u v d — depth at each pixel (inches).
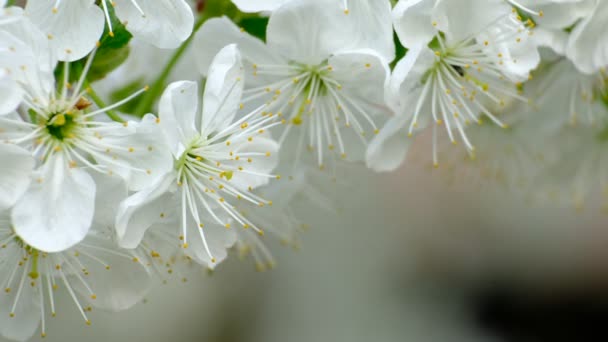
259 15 12.9
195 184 12.4
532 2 12.8
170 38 12.4
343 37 12.5
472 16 12.6
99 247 12.5
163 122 12.1
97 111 12.2
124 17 12.4
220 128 12.4
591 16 12.8
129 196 12.2
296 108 12.9
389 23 12.5
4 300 12.5
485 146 14.1
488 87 13.0
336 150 13.1
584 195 14.6
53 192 12.1
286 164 13.2
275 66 12.7
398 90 12.4
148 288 12.6
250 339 17.5
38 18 12.2
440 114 13.0
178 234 12.5
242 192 12.6
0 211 12.1
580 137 14.2
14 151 11.9
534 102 13.8
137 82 13.5
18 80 12.0
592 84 13.6
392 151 12.9
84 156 12.3
